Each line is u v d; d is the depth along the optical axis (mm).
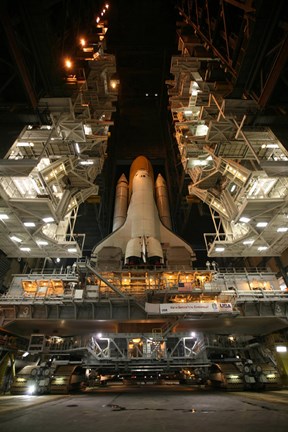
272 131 24219
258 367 22781
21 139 25516
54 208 27141
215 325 31344
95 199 49906
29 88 21984
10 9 18578
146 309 26672
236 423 8539
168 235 45500
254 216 26250
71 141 26328
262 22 19938
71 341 28891
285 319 28797
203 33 34000
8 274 37625
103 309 29047
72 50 29641
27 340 34469
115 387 31094
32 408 12719
